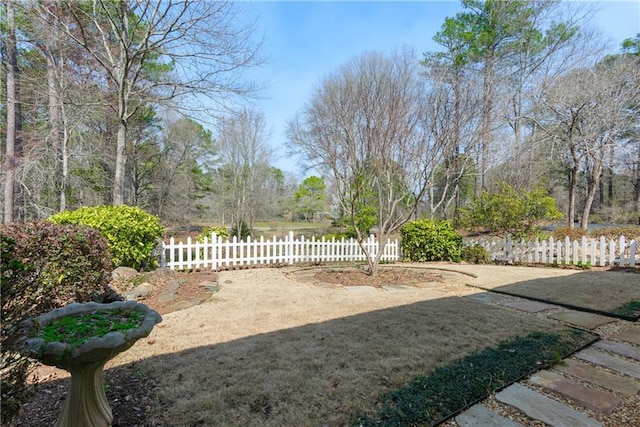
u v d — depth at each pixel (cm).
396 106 611
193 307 435
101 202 1278
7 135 986
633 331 351
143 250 649
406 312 410
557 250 813
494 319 379
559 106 1207
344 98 793
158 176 1741
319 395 220
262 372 251
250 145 1820
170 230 1908
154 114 1526
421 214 1822
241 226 1777
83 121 1157
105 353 162
